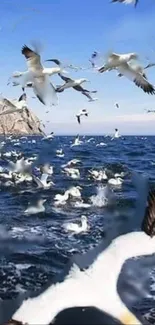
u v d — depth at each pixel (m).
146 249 3.33
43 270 15.47
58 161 63.88
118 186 37.88
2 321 2.91
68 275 3.25
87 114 22.86
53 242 19.44
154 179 40.81
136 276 10.49
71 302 3.02
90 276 3.22
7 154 70.50
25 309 2.98
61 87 9.73
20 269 15.52
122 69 9.30
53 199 31.52
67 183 39.78
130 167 52.81
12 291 13.51
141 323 3.00
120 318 2.97
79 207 28.19
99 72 9.24
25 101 11.59
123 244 3.41
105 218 24.62
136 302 11.00
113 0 7.83
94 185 38.56
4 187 37.31
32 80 8.34
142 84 9.34
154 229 3.43
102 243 3.53
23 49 8.41
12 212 27.08
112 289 3.15
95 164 55.88
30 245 18.81
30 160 58.00
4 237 20.17
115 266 3.30
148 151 87.56
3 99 11.55
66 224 23.12
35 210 26.98
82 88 10.16
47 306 2.97
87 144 115.56
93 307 2.98
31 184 38.72
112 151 87.06
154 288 11.31
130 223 3.67
